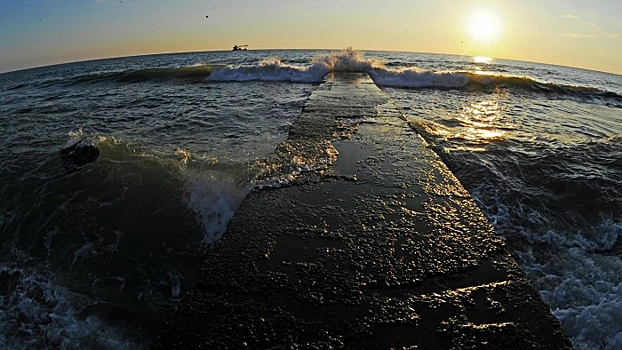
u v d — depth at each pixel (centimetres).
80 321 288
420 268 172
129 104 905
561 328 135
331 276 167
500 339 130
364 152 360
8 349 274
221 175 393
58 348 272
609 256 325
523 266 315
